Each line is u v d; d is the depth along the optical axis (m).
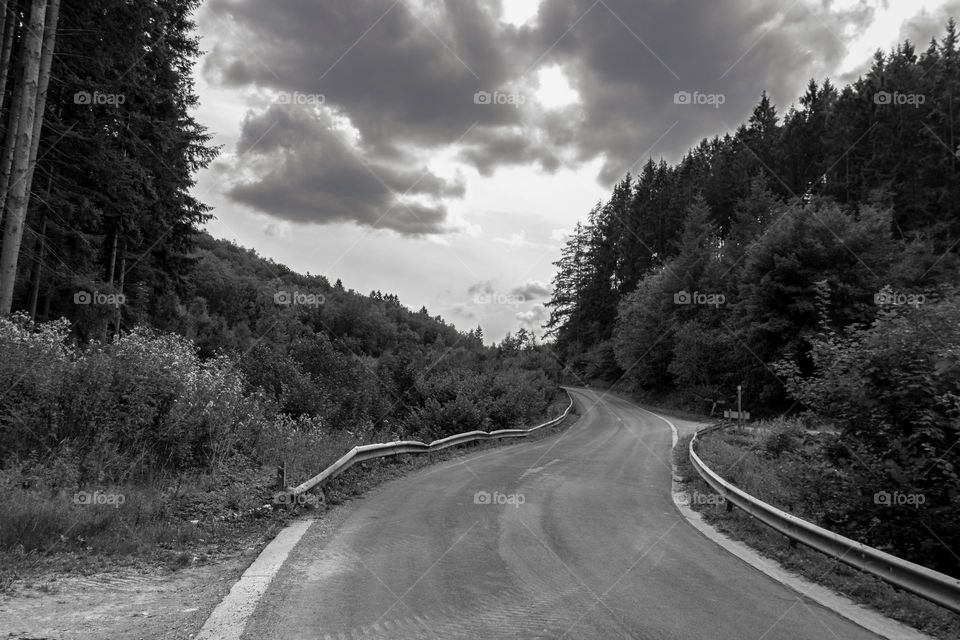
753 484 14.10
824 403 10.13
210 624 5.12
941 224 50.38
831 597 6.90
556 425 38.62
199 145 27.86
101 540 7.14
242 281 106.50
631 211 94.12
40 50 15.27
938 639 5.74
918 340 9.31
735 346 48.50
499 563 7.51
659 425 39.94
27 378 9.94
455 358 45.75
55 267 20.92
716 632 5.45
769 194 63.16
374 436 21.50
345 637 4.92
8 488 7.85
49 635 4.70
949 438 8.97
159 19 22.11
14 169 14.94
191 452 11.39
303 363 24.59
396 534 8.89
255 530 8.80
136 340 11.77
